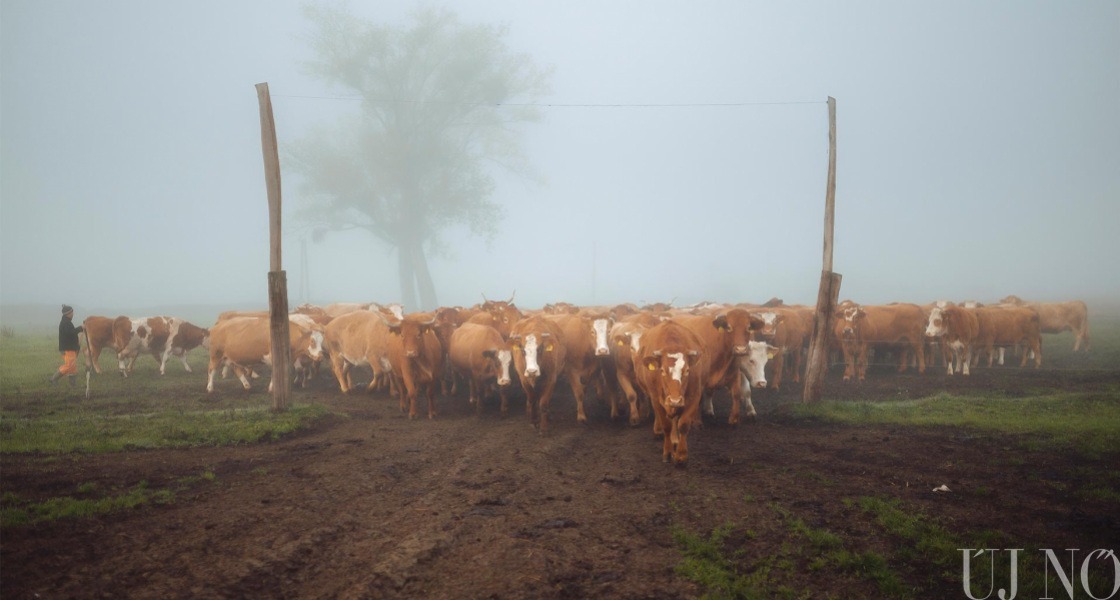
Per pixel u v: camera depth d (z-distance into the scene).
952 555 7.25
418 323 14.31
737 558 7.29
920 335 20.75
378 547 7.61
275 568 7.03
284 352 14.41
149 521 8.20
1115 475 9.66
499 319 19.00
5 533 7.59
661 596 6.51
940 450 11.37
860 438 12.34
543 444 12.11
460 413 15.29
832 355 22.44
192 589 6.57
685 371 10.04
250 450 11.65
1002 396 16.41
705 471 10.27
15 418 13.91
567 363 14.46
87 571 6.85
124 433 12.38
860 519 8.31
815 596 6.55
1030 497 9.01
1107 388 17.20
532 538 7.77
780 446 11.81
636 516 8.43
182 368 22.14
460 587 6.71
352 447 11.91
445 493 9.35
